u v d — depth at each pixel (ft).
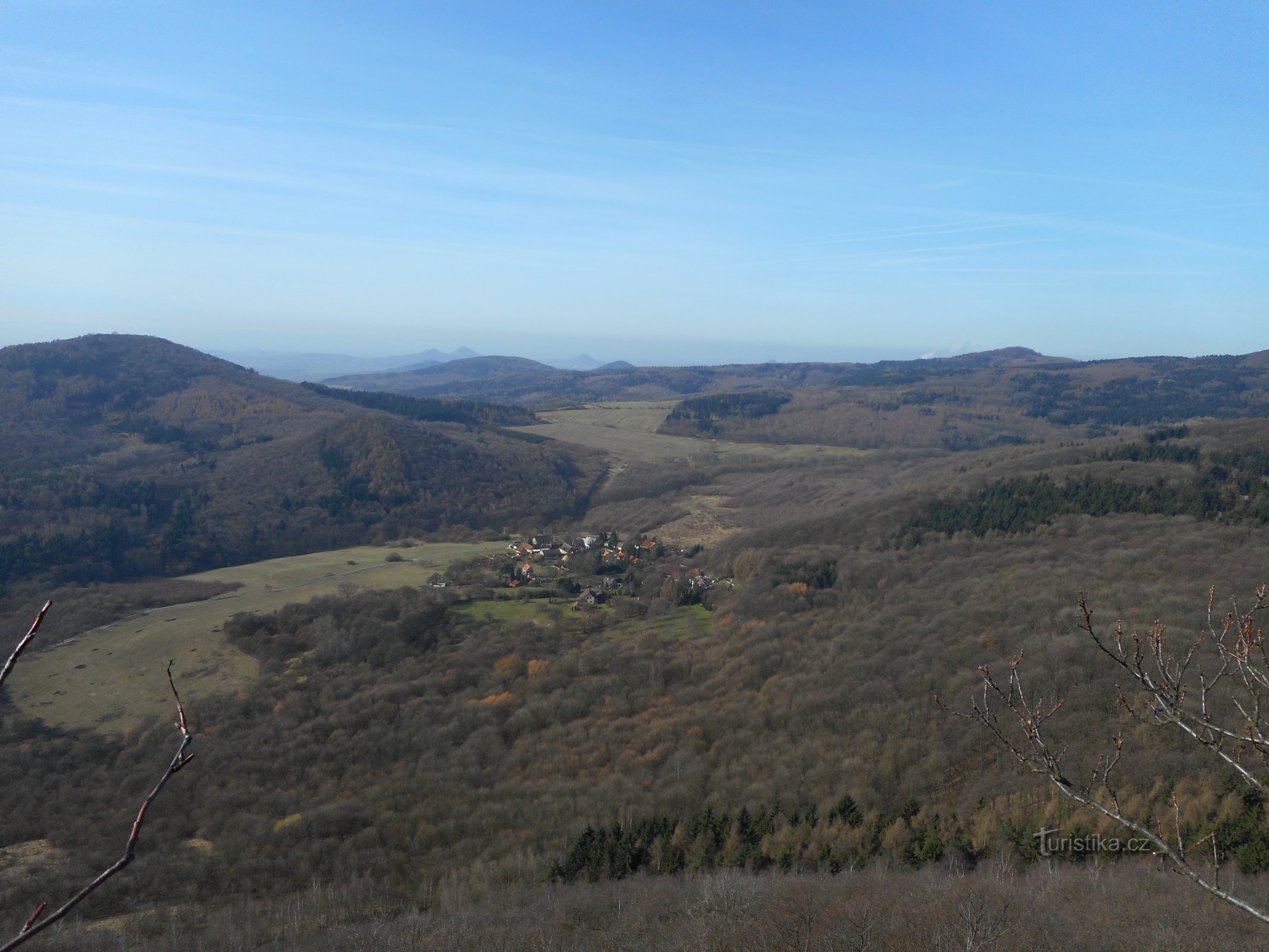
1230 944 52.85
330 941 73.05
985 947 52.39
